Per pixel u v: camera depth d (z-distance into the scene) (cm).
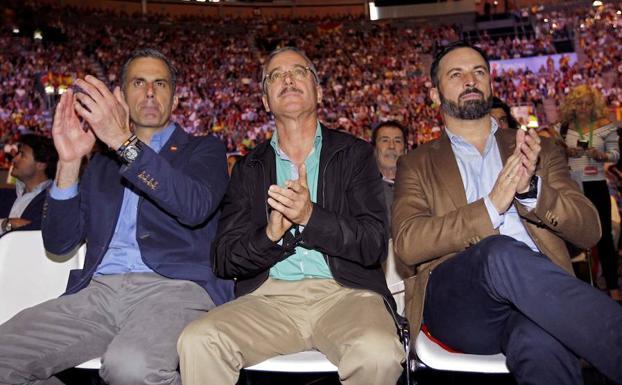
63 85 1898
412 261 210
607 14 2291
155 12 2661
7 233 251
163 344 201
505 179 196
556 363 169
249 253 209
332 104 2236
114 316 226
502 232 220
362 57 2484
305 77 239
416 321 209
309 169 237
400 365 191
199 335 191
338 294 220
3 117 1769
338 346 196
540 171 220
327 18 2745
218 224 234
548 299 167
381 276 228
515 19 2461
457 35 2503
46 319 219
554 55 2247
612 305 162
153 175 211
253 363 201
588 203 208
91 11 2473
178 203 217
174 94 268
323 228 205
